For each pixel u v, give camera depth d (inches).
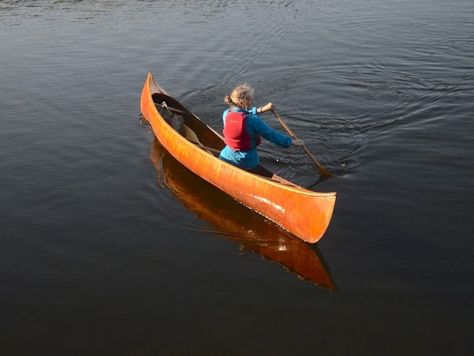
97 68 423.2
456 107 321.4
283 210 214.2
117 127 322.7
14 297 183.6
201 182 259.8
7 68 429.1
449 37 451.2
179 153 271.7
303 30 497.4
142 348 160.2
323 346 156.9
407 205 222.2
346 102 344.8
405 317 165.8
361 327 163.2
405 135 287.7
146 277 191.6
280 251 203.9
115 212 233.1
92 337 165.2
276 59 430.6
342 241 203.8
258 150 282.7
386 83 371.6
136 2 629.9
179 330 166.6
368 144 280.4
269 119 326.0
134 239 213.9
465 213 214.2
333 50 442.9
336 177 248.8
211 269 194.5
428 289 176.7
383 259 192.4
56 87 388.2
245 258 200.2
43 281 191.2
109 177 264.1
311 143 288.2
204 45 468.8
